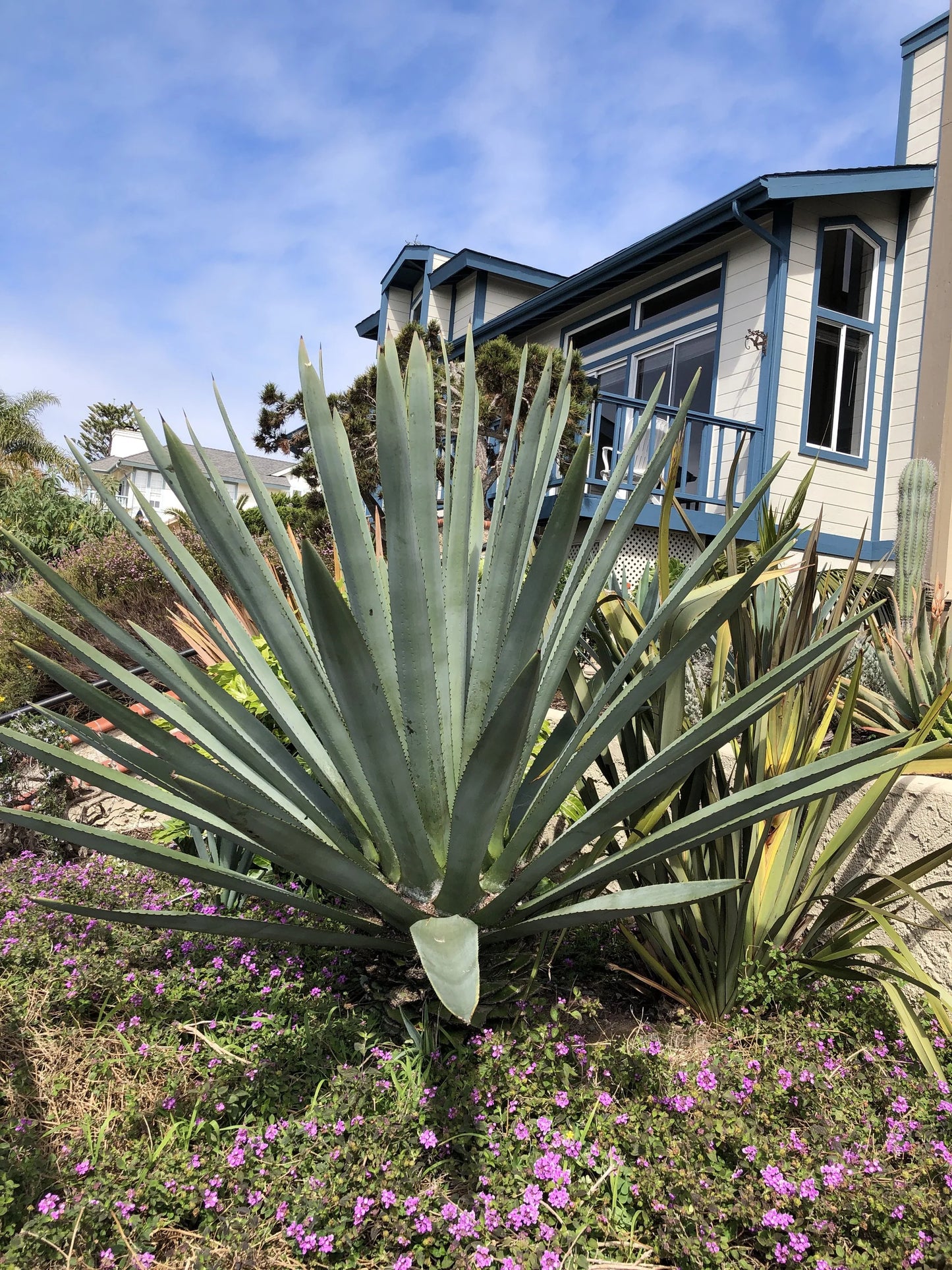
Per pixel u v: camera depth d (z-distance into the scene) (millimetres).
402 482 1940
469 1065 2109
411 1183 1781
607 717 2031
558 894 2164
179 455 2094
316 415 2158
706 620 1951
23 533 11008
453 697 2408
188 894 3160
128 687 2303
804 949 2617
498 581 2311
